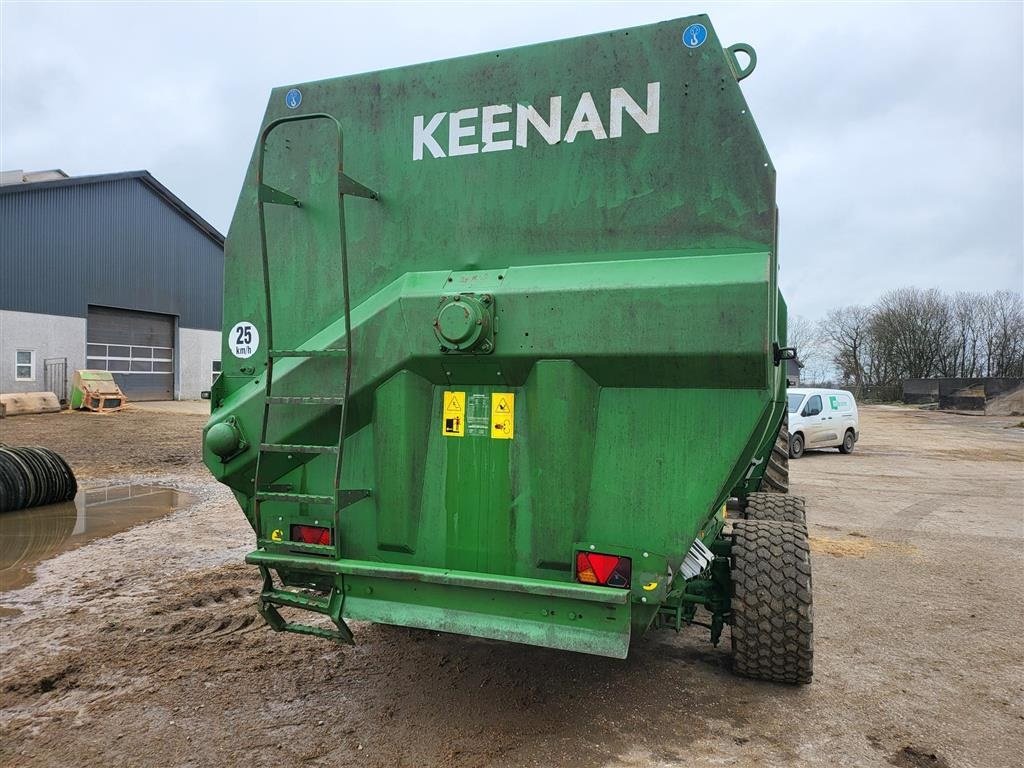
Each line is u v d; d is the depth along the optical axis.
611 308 2.82
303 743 3.11
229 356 3.71
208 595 5.23
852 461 15.97
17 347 22.75
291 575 3.36
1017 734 3.36
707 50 2.89
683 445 2.80
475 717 3.36
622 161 3.00
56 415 20.92
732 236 2.83
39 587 5.47
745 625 3.62
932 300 63.97
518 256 3.16
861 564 6.68
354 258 3.45
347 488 3.31
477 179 3.23
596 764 2.97
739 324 2.66
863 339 69.00
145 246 27.41
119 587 5.46
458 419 3.13
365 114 3.45
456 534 3.12
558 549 2.93
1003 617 5.11
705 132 2.88
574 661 4.04
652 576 2.82
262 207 3.20
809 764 3.04
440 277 3.23
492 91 3.22
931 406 46.84
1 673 3.84
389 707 3.45
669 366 2.77
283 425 3.35
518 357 2.96
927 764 3.07
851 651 4.38
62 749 3.06
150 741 3.13
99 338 25.83
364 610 3.07
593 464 2.91
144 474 11.76
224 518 8.24
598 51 3.05
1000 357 61.88
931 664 4.19
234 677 3.79
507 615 2.92
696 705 3.53
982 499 10.74
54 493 9.15
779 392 4.76
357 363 3.20
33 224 23.23
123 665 3.95
